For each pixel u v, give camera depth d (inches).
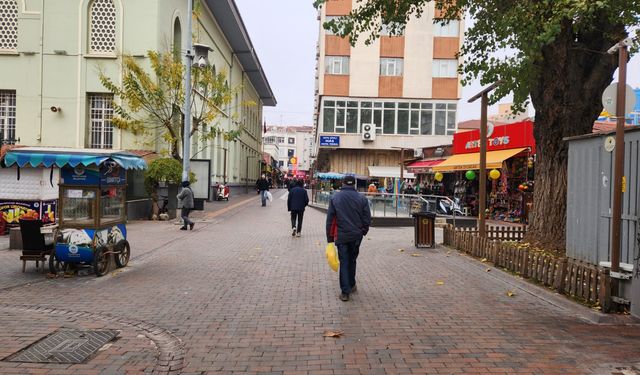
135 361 183.6
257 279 329.4
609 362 182.4
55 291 291.9
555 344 202.2
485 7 424.2
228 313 246.5
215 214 873.5
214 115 786.2
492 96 455.2
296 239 549.0
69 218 334.0
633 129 251.4
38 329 218.2
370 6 448.1
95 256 331.0
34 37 843.4
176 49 817.5
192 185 844.0
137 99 743.7
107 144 861.8
